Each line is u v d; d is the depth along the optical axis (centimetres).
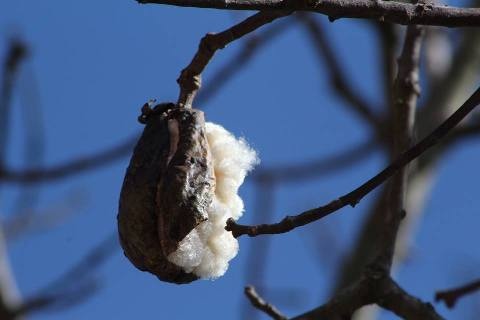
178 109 164
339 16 153
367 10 153
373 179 156
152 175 162
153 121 164
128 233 162
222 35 164
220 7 149
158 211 161
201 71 165
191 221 160
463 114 155
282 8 150
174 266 162
